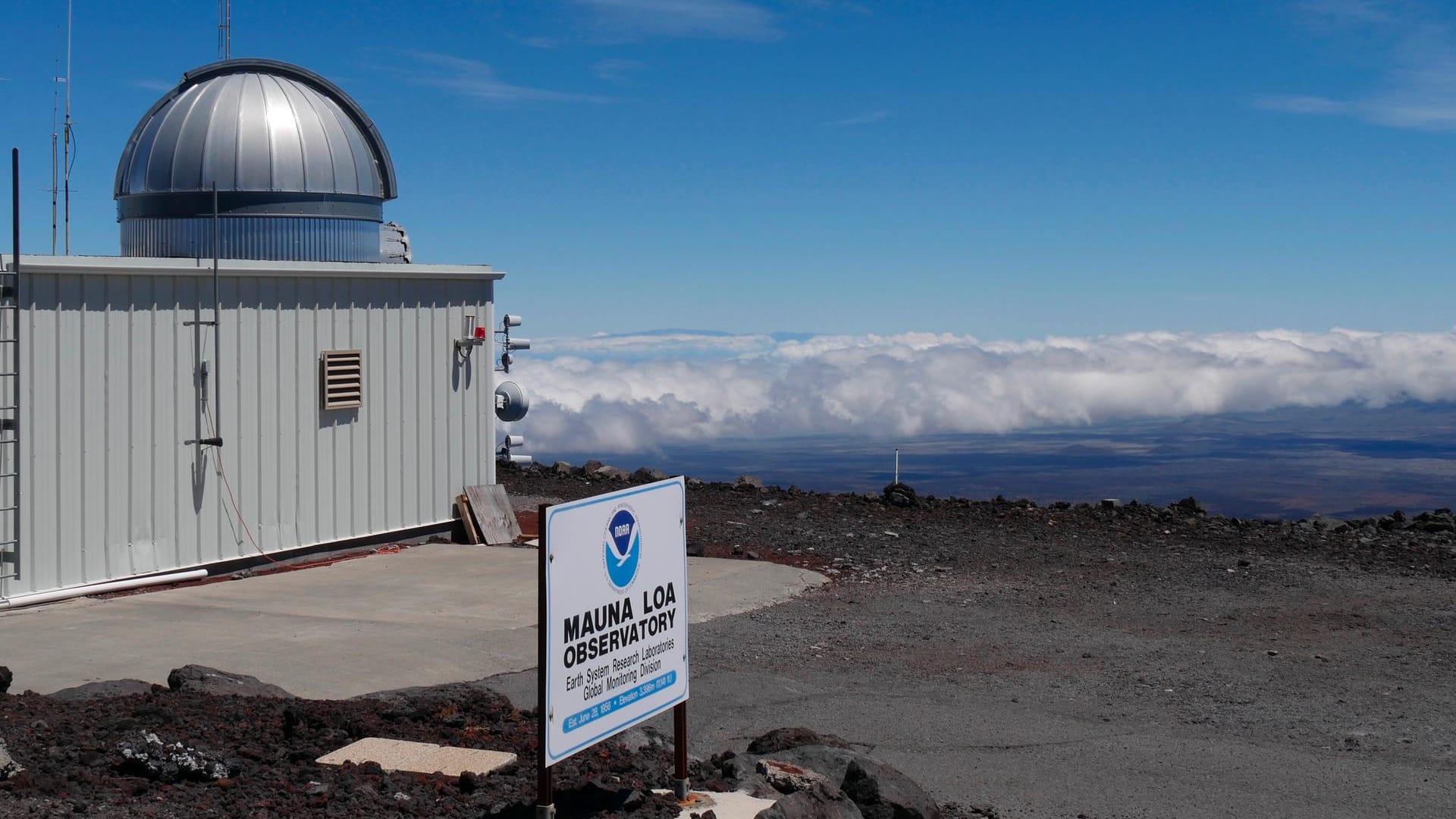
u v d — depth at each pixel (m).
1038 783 7.40
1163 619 12.23
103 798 4.99
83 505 12.05
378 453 15.49
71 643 9.97
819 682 9.69
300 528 14.48
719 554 15.09
